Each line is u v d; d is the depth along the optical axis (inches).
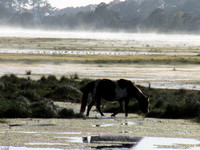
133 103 2381.9
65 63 6028.5
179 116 2081.7
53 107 2053.4
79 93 2906.0
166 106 2215.8
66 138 1325.0
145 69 5423.2
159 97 2714.1
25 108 1931.6
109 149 1184.8
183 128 1604.3
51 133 1409.9
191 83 3909.9
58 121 1721.2
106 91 1971.0
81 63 6112.2
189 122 1819.6
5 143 1215.6
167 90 3272.6
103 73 4714.6
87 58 6909.5
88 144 1240.8
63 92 2834.6
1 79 3380.9
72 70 5032.0
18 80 3398.1
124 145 1246.9
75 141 1282.0
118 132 1467.8
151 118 1977.1
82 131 1469.0
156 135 1427.2
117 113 2046.0
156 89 3297.2
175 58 7377.0
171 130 1545.3
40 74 4468.5
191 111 2110.0
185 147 1236.5
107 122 1736.0
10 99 2400.3
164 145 1256.8
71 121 1732.3
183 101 2406.5
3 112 1867.6
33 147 1175.6
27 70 4899.1
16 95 2527.1
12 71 4731.8
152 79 4185.5
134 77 4347.9
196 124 1748.3
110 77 4279.0
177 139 1362.0
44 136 1346.0
